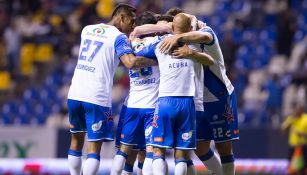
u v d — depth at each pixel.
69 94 29.36
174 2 80.75
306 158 51.34
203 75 29.12
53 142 55.06
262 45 73.44
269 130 55.84
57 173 45.28
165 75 28.03
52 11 78.00
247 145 55.75
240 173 48.75
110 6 71.00
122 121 30.14
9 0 77.94
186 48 27.88
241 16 78.69
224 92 29.94
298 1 81.19
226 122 30.06
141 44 28.69
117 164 29.34
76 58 70.50
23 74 71.50
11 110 66.12
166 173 28.45
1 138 55.28
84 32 29.75
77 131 29.39
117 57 29.20
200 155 30.75
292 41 73.06
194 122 28.22
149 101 29.23
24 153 55.19
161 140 28.00
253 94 65.44
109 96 29.12
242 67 70.12
